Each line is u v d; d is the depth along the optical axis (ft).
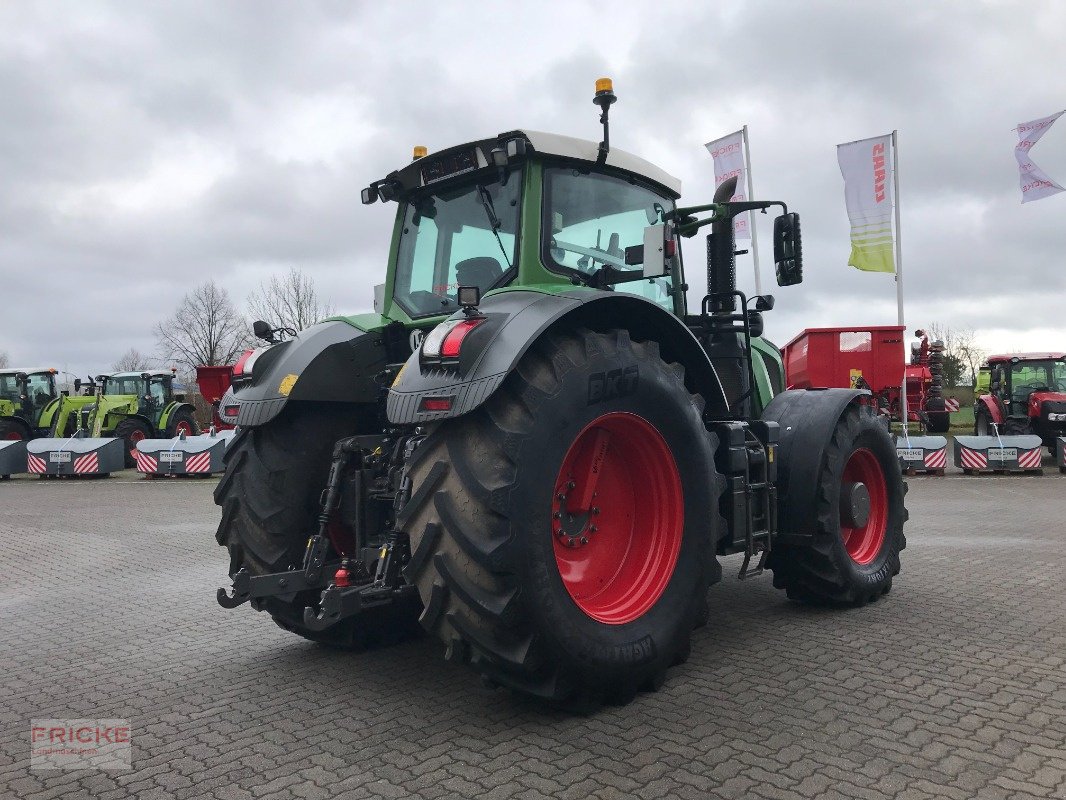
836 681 11.14
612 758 8.79
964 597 15.97
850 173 55.98
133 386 66.69
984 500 32.63
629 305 10.83
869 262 55.52
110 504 37.76
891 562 16.02
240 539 12.28
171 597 18.07
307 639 13.89
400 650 13.42
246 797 8.17
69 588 19.35
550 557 9.37
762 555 13.67
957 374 131.23
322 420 12.64
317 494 12.42
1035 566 18.88
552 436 9.42
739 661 12.13
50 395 65.57
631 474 11.41
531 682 9.66
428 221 13.51
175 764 9.04
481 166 12.30
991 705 10.12
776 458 14.32
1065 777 8.16
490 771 8.57
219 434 52.13
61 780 8.71
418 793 8.13
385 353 13.19
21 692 11.73
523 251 11.93
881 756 8.70
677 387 11.21
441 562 8.99
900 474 16.74
